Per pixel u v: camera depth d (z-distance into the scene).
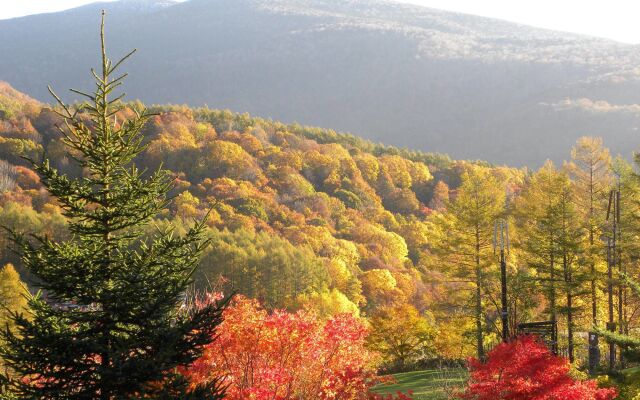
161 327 10.59
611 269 31.09
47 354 9.95
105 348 10.19
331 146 149.12
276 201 113.81
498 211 35.97
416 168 143.25
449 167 149.75
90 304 10.96
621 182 37.50
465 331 34.12
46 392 9.97
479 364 15.04
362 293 82.19
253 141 138.75
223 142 122.06
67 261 10.41
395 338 39.19
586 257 32.44
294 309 63.91
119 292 10.34
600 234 34.69
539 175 41.72
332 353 14.21
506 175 112.31
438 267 35.84
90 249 10.88
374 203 125.00
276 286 69.62
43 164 10.53
